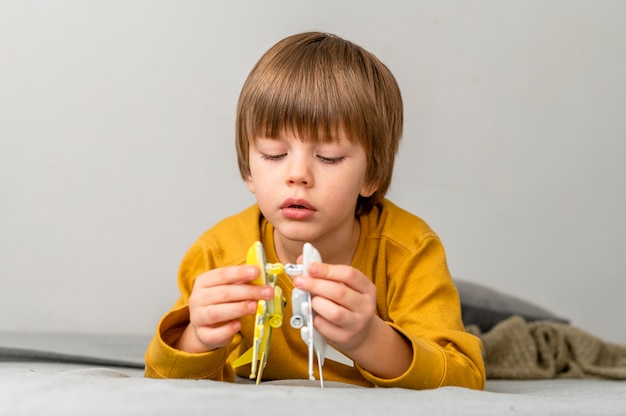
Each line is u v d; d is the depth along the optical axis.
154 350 1.00
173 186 2.72
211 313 0.88
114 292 2.68
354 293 0.87
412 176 2.90
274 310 0.90
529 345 1.69
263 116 1.05
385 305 1.20
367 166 1.12
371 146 1.10
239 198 2.75
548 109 2.99
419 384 0.95
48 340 1.96
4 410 0.66
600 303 3.01
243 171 1.17
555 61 3.00
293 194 1.02
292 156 1.04
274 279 0.92
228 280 0.88
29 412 0.66
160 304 2.70
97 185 2.68
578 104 3.01
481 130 2.95
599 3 3.03
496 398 0.82
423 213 2.90
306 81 1.05
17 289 2.62
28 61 2.65
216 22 2.76
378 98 1.13
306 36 1.17
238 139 1.15
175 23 2.73
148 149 2.71
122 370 1.48
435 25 2.93
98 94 2.69
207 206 2.73
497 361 1.66
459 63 2.94
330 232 1.14
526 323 1.87
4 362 1.50
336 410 0.70
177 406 0.67
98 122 2.68
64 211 2.66
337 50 1.13
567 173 3.00
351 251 1.20
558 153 3.00
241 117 1.12
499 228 2.96
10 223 2.62
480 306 2.02
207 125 2.74
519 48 2.98
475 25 2.95
